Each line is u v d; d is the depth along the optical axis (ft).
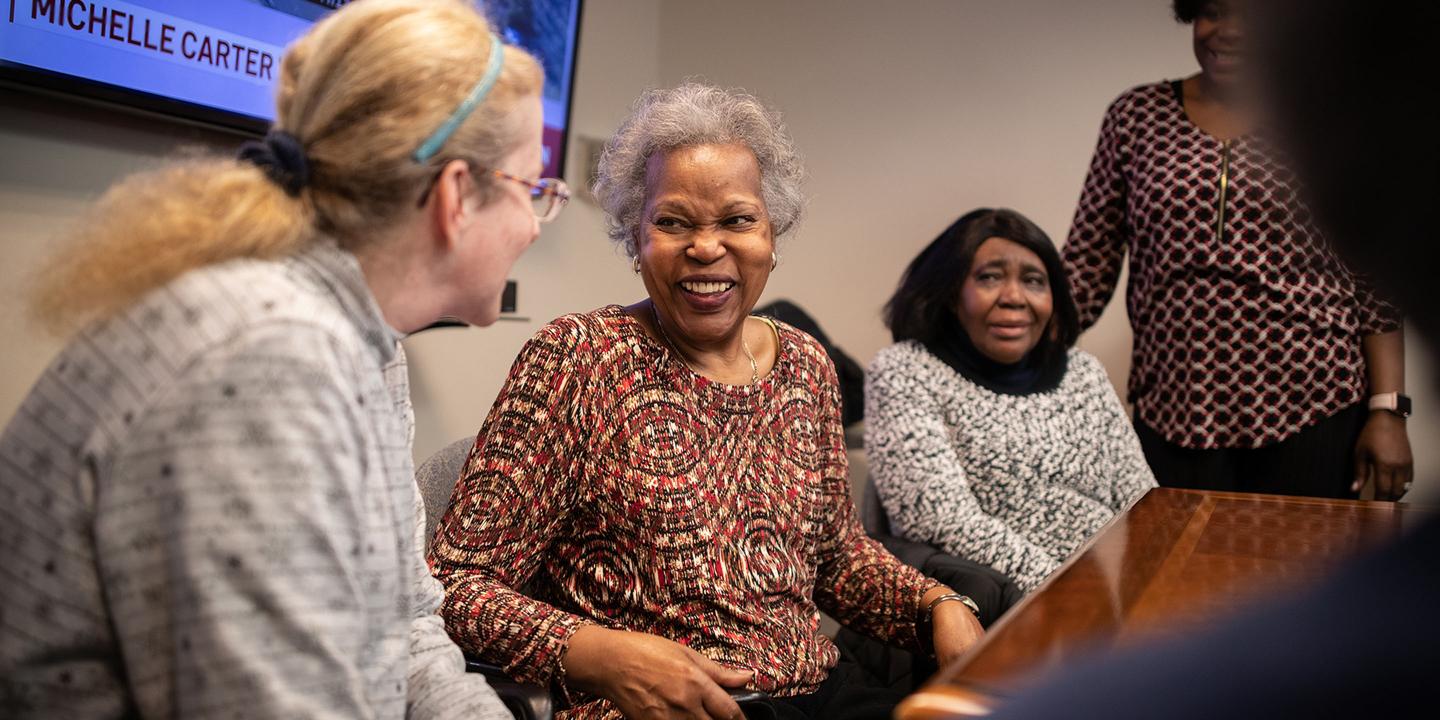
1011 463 6.92
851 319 12.23
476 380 10.63
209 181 2.77
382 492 2.87
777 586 4.57
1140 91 8.11
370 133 2.78
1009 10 11.22
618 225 4.86
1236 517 4.24
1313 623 1.35
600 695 3.98
